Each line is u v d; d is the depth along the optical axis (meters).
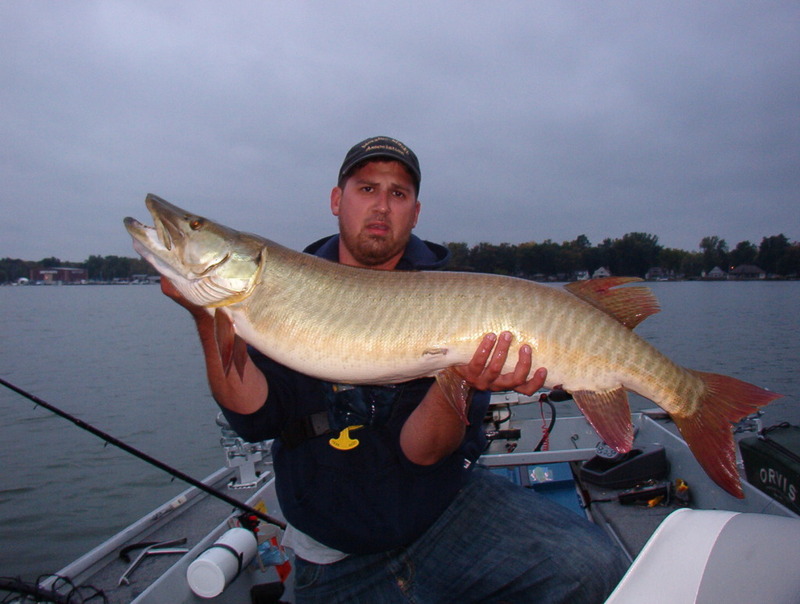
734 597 1.35
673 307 35.31
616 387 2.69
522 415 8.98
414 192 3.31
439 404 2.65
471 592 2.85
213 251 2.80
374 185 3.19
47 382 14.45
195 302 2.85
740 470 4.31
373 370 2.70
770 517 1.56
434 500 2.85
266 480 4.79
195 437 9.76
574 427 5.61
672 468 4.38
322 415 2.89
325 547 2.93
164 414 11.24
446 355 2.65
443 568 2.88
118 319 36.16
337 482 2.81
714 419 2.72
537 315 2.63
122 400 12.41
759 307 34.81
